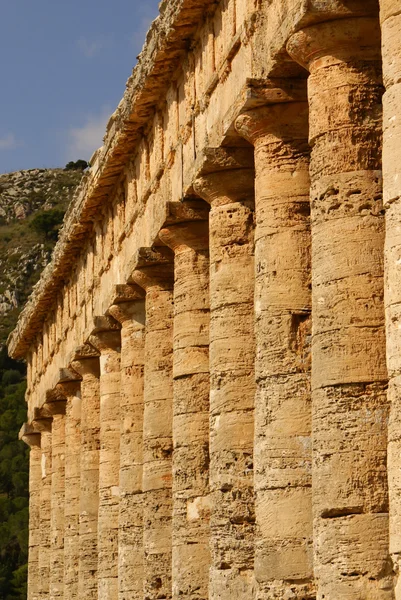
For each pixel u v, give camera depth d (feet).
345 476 74.90
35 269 497.46
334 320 76.69
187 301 113.29
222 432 98.63
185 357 112.78
